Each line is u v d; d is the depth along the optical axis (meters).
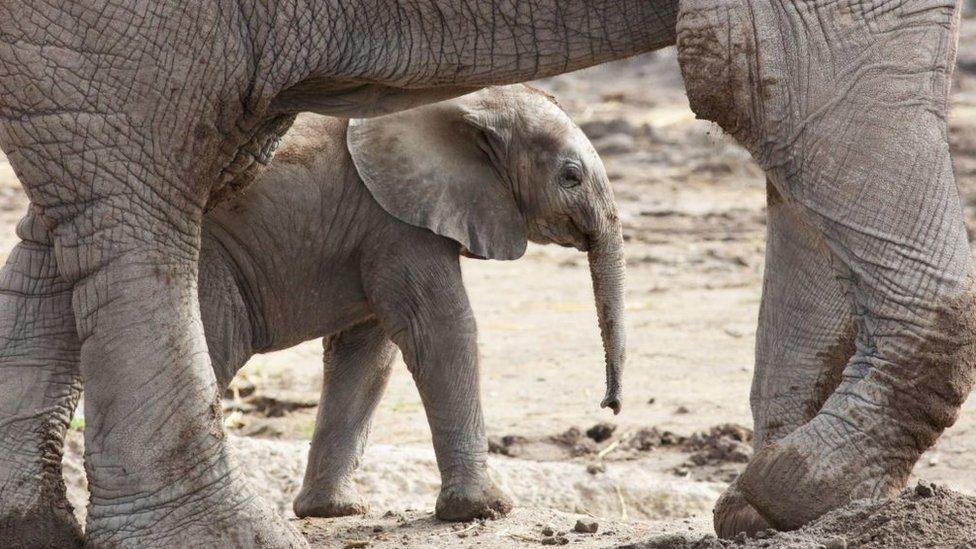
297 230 12.04
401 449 15.59
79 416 16.33
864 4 8.62
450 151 12.53
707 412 18.58
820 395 10.06
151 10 8.84
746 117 8.79
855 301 8.84
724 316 24.69
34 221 10.32
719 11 8.67
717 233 32.78
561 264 30.22
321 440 12.92
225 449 9.17
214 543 8.96
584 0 9.16
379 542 11.30
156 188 9.02
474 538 11.34
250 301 12.00
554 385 20.25
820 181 8.71
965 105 45.69
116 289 8.99
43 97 8.87
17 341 10.26
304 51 9.11
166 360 9.03
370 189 12.13
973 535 8.46
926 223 8.59
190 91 8.94
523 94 12.91
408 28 9.18
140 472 8.96
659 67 61.09
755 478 8.93
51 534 9.88
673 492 14.79
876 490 8.75
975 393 18.53
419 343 12.26
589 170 12.91
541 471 14.91
